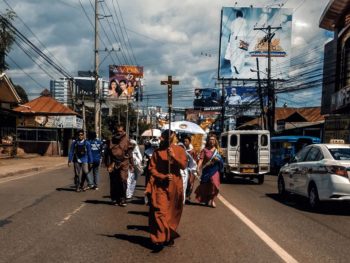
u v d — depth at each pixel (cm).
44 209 1019
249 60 5462
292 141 2666
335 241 743
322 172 1063
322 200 1055
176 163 680
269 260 618
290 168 1281
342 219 965
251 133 1916
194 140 2930
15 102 3112
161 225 657
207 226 855
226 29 5466
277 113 5166
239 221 911
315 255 649
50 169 2367
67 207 1052
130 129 9625
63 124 4072
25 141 3894
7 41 1628
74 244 694
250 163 2027
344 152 1093
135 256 630
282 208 1120
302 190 1173
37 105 3897
